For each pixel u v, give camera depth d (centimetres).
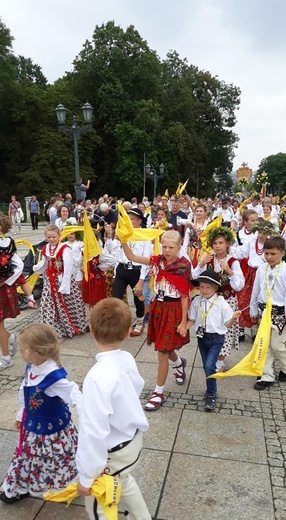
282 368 448
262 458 321
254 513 268
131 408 205
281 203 1881
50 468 259
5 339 466
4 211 2992
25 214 2798
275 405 403
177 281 374
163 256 388
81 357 507
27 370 260
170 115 4597
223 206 1233
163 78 4862
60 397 251
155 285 390
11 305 457
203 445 336
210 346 390
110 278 629
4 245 439
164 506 272
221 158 5491
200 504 275
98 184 4397
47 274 567
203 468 309
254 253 557
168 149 4256
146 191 4422
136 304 584
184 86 4675
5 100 3806
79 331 585
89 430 191
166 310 380
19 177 3850
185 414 382
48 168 3794
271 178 8900
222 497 281
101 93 4097
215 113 5147
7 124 3928
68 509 268
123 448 205
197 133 5072
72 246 625
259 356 376
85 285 628
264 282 442
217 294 389
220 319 385
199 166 4872
